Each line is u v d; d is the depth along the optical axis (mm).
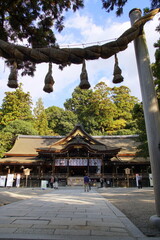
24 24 6117
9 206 7066
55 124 53562
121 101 52250
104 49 3758
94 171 30000
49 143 35250
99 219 4832
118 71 4035
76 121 51375
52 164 28078
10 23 6051
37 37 6340
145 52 5129
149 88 4883
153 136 4523
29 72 6051
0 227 3992
